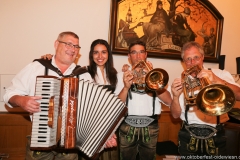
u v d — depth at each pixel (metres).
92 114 1.78
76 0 3.04
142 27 3.27
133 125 2.28
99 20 3.13
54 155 1.97
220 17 3.63
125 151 2.28
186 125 2.06
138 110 2.30
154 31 3.32
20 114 2.79
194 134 1.99
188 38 3.49
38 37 2.91
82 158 2.26
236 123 2.71
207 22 3.58
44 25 2.93
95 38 3.12
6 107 2.86
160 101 2.38
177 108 2.04
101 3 3.13
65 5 2.99
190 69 1.88
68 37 2.02
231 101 1.61
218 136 1.97
